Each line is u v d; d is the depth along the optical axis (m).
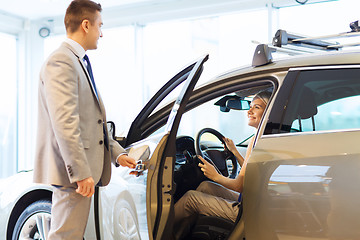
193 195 2.49
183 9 6.96
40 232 2.81
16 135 8.28
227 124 4.91
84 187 1.94
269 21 6.39
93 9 2.14
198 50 7.17
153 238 2.04
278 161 1.84
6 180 3.03
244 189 1.91
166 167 2.04
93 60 7.84
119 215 2.33
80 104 2.03
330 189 1.70
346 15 5.86
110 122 2.46
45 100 2.04
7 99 8.19
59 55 1.99
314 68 1.98
